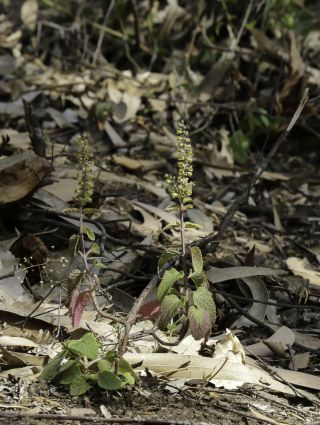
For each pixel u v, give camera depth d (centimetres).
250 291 456
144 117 707
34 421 312
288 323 448
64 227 460
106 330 380
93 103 692
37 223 466
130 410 327
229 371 361
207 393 351
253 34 761
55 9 828
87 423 313
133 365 354
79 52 802
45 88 708
